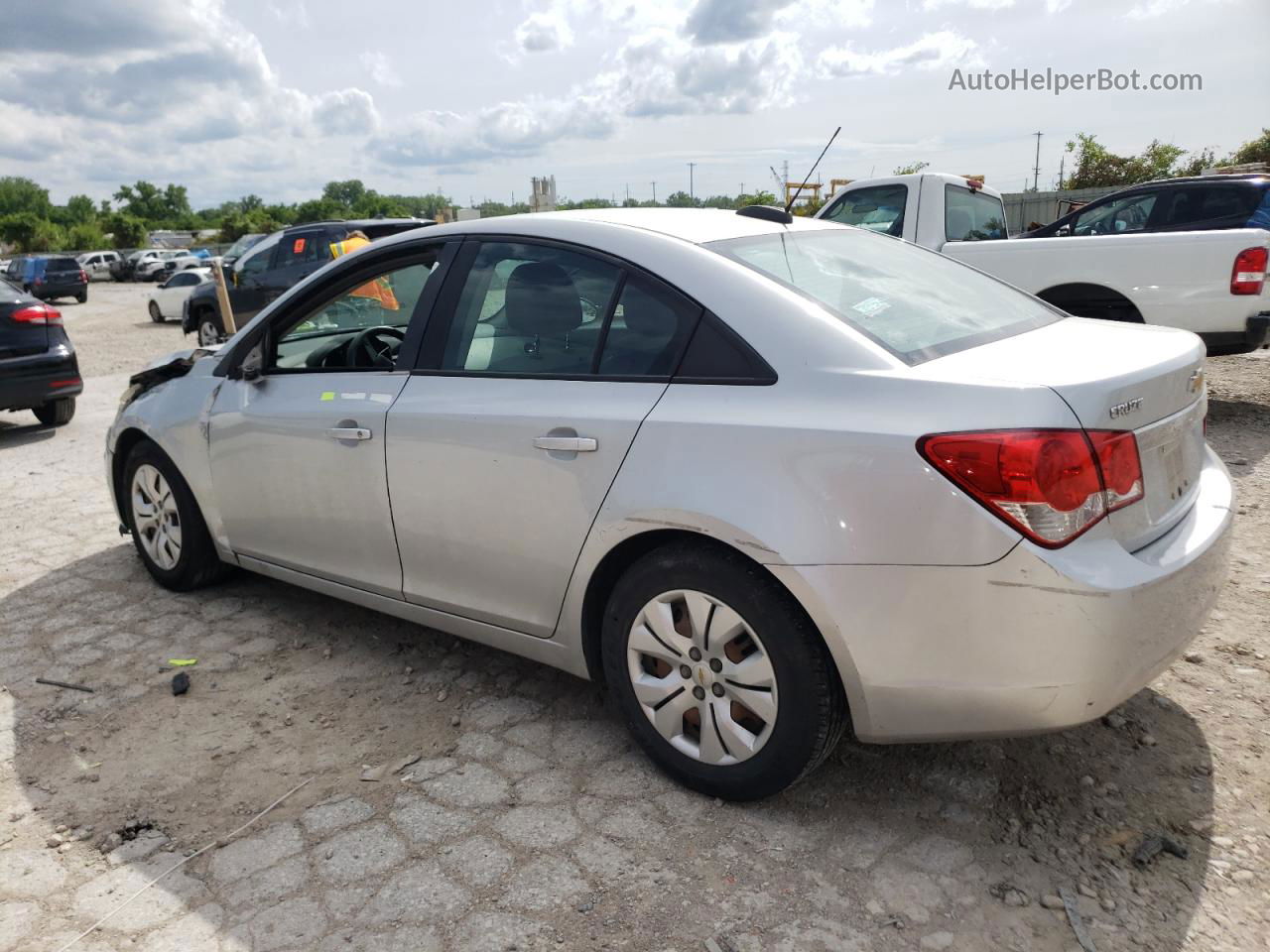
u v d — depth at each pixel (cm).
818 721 252
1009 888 240
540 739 319
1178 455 262
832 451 240
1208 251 669
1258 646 357
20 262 3519
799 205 1016
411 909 241
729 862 253
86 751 323
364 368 359
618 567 292
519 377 306
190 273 2312
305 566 386
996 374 237
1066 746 299
